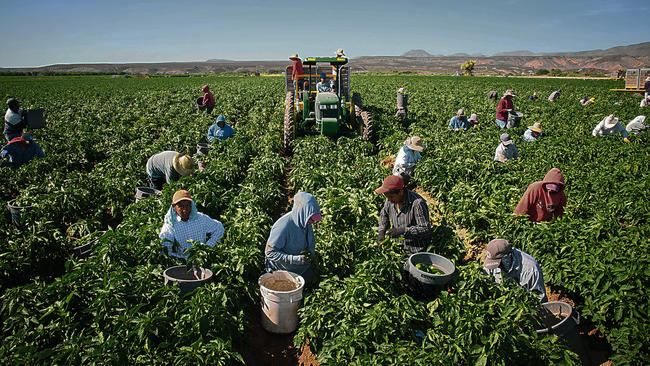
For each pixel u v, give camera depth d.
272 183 10.25
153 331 4.30
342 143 14.73
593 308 5.39
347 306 4.69
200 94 39.38
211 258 5.60
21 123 12.84
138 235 6.27
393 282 5.51
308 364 5.11
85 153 14.84
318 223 7.41
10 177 10.95
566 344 4.60
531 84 51.78
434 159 11.75
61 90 50.16
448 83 53.91
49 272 7.08
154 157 9.41
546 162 11.37
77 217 8.52
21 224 7.64
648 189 8.67
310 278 5.88
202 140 16.55
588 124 18.66
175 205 5.88
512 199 8.78
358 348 4.40
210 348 4.17
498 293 4.86
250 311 6.08
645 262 5.46
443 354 4.01
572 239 6.50
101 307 4.62
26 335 4.55
